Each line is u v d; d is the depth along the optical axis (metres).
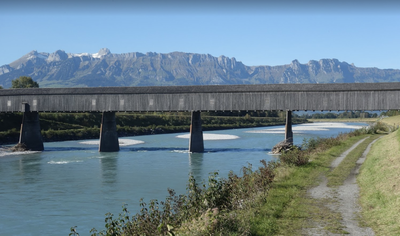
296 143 71.69
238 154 57.16
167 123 124.81
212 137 93.88
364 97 54.09
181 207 15.19
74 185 34.84
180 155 57.09
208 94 60.53
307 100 56.72
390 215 13.76
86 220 23.67
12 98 67.25
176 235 12.09
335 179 22.36
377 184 19.12
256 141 81.69
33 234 21.34
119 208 26.27
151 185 34.22
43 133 85.19
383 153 28.73
